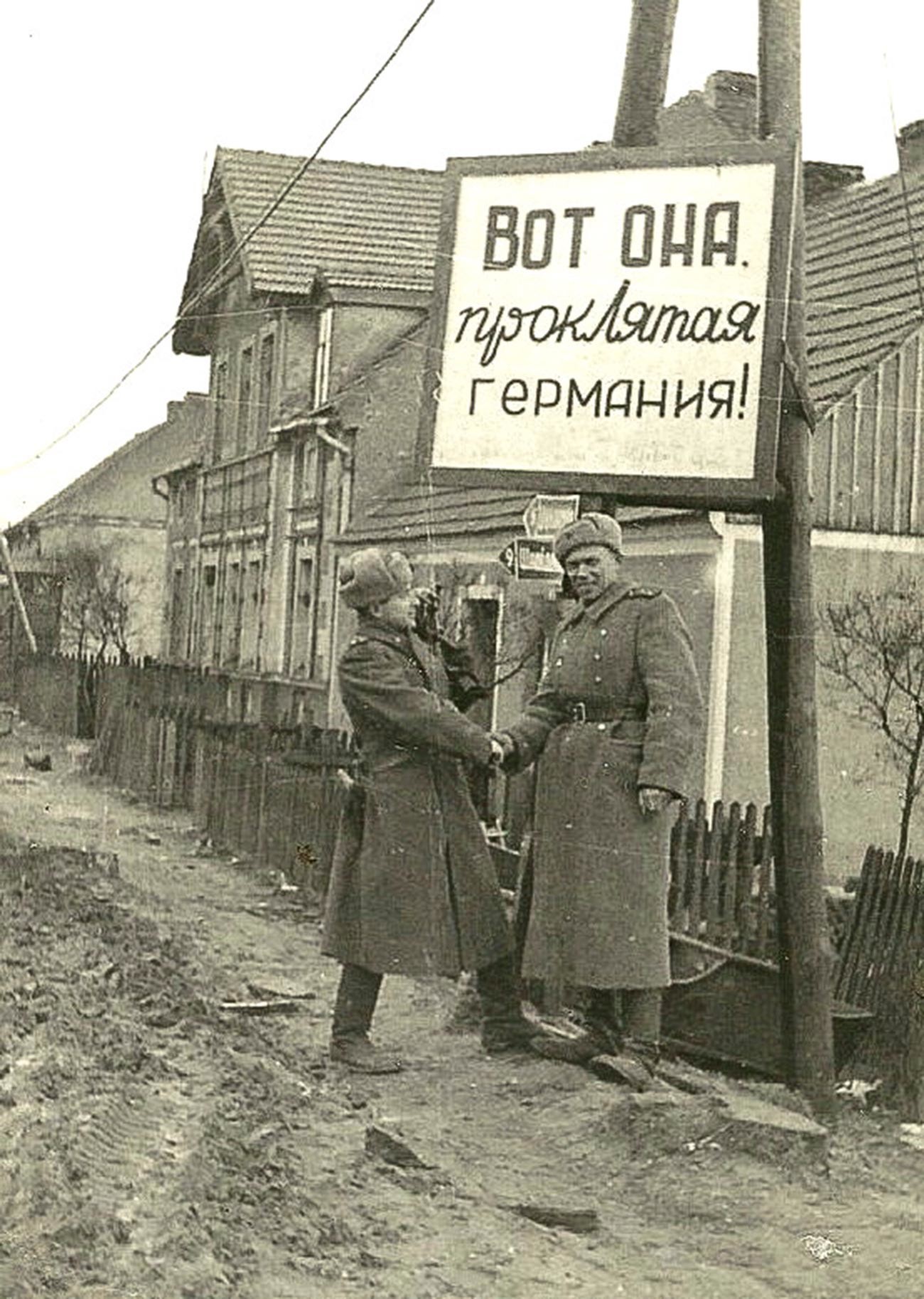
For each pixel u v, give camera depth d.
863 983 9.63
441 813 7.05
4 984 7.20
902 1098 9.14
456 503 22.00
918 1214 5.75
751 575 15.27
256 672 29.55
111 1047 6.32
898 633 15.56
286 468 28.66
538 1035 7.29
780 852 7.46
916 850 15.70
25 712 33.81
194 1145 5.28
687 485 7.36
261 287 27.72
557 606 11.55
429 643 7.46
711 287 7.38
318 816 12.74
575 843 6.77
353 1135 6.02
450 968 7.00
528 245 7.66
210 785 16.30
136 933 9.53
